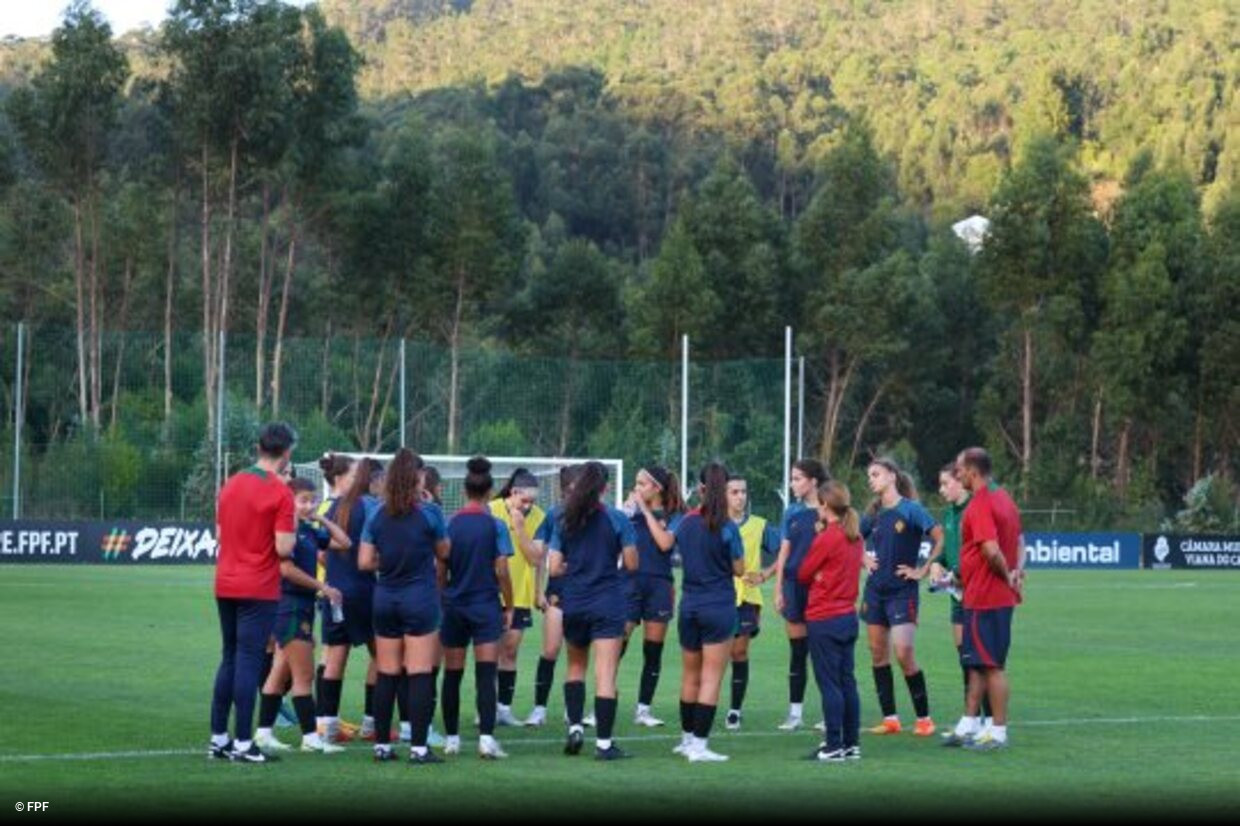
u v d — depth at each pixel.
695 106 167.75
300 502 14.80
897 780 13.60
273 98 68.44
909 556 16.80
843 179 81.31
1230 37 169.88
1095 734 16.55
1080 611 35.00
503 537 14.59
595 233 133.12
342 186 73.75
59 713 16.75
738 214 81.12
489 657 14.54
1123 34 192.62
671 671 22.27
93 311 69.00
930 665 23.61
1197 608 36.03
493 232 75.62
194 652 22.98
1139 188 82.00
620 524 14.64
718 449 53.03
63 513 47.00
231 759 13.98
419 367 53.06
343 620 15.20
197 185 74.19
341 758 14.49
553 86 165.75
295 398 54.88
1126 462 80.56
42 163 70.25
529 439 53.09
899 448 76.06
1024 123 153.50
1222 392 78.31
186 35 68.25
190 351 62.69
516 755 14.85
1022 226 80.44
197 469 48.22
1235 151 144.75
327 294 78.56
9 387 55.53
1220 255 79.50
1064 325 80.00
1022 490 67.56
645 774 13.80
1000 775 13.92
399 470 14.12
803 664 17.06
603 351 81.75
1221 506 64.00
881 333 78.69
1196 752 15.34
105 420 55.53
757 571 17.00
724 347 79.94
